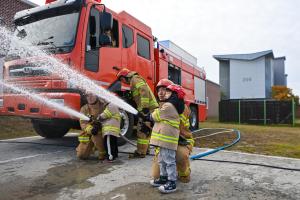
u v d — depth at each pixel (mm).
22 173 4465
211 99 33469
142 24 7859
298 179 4141
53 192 3633
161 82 3834
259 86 40812
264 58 40688
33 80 5828
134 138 7852
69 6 5910
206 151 6289
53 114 5434
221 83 42812
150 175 4340
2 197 3473
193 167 4789
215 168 4734
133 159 5426
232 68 41875
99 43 6109
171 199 3391
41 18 6234
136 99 5582
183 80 10680
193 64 11844
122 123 6727
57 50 5762
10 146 6922
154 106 5570
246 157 5625
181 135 4047
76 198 3434
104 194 3559
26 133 9586
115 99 5750
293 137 10023
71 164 5027
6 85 6105
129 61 7125
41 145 7082
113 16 6660
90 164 5027
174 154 3695
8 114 6027
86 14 5832
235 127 15344
